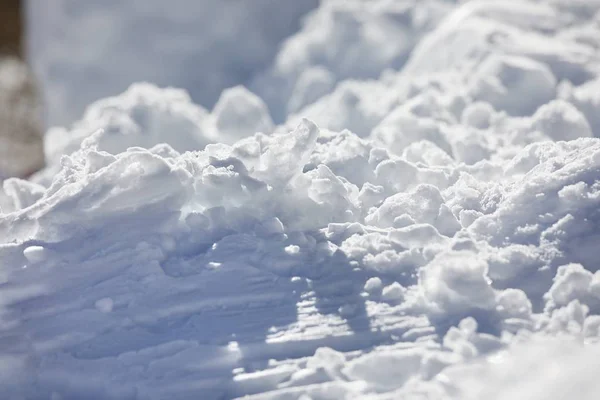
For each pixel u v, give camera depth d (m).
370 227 5.38
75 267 5.08
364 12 13.73
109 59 15.73
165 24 15.89
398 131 7.96
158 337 4.67
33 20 16.36
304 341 4.58
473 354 4.43
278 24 16.47
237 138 9.67
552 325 4.62
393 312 4.74
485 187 5.90
